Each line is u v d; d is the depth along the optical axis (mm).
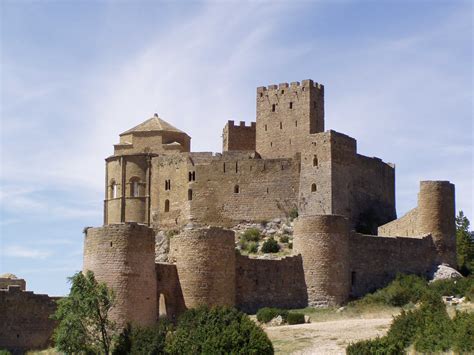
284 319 92938
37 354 87062
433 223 114188
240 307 98250
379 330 83000
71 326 80812
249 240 126875
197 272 93188
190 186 134125
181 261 93938
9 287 90688
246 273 99250
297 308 101000
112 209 139875
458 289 100188
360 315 95750
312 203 127938
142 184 138875
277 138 137375
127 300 86375
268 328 88500
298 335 83188
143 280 87688
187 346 74375
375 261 108750
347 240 104438
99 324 81688
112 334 83125
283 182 130625
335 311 98625
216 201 132625
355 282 106750
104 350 80562
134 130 144750
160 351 75875
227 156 133625
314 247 102125
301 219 103500
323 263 101688
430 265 112875
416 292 100750
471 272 117000
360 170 132125
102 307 82438
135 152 142875
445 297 97938
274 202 130375
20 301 90875
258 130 138750
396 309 97750
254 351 72438
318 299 101125
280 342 80625
